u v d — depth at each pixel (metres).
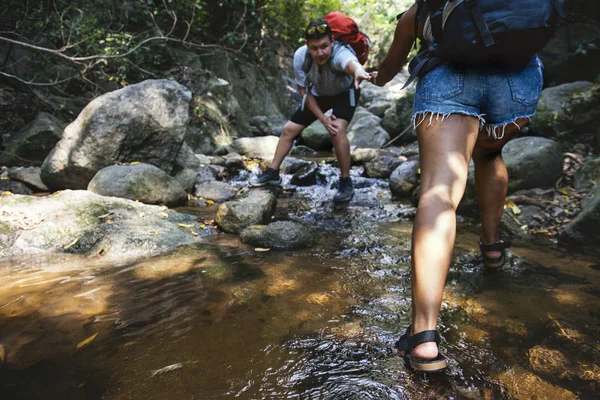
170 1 6.29
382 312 1.78
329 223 3.12
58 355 1.46
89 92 5.88
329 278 2.13
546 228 2.86
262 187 4.08
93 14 5.88
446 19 1.38
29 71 5.52
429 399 1.25
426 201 1.36
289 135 4.04
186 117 4.18
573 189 3.22
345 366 1.41
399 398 1.25
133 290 1.97
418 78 1.55
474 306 1.84
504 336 1.60
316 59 3.53
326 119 3.68
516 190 3.26
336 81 3.65
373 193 4.02
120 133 3.82
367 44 3.68
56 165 3.76
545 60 5.66
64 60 5.45
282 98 8.98
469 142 1.45
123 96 3.95
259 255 2.45
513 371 1.38
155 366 1.40
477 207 3.12
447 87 1.45
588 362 1.43
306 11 8.54
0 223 2.59
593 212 2.62
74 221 2.73
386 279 2.12
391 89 8.55
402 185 3.84
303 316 1.74
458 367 1.40
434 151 1.43
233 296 1.92
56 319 1.70
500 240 2.21
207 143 6.34
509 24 1.32
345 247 2.61
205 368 1.39
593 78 5.53
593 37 5.46
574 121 4.09
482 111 1.53
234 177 4.65
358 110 7.79
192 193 3.99
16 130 4.95
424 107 1.47
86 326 1.65
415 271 1.30
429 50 1.52
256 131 7.45
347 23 3.55
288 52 9.63
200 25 7.30
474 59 1.41
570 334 1.61
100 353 1.47
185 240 2.69
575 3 5.67
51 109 5.37
